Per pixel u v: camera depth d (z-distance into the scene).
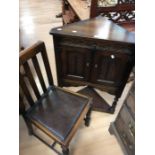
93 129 1.61
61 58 1.49
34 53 1.07
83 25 1.45
